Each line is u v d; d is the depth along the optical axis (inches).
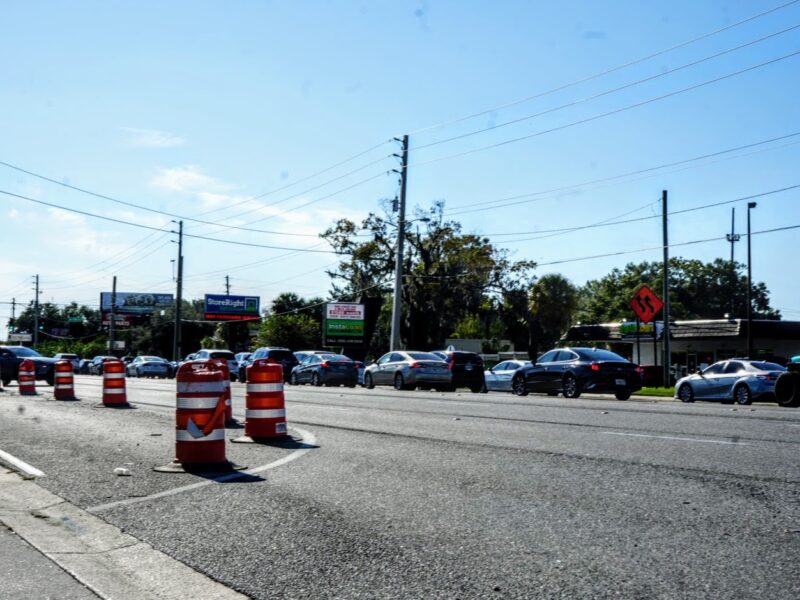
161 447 464.1
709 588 191.8
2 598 191.9
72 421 633.6
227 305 3710.6
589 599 185.8
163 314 4512.8
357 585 200.7
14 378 1284.4
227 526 263.7
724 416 655.8
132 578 211.3
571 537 241.3
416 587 197.9
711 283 4205.2
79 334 5797.2
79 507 300.0
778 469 354.3
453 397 995.3
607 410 737.0
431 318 2755.9
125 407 801.6
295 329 3088.1
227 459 411.8
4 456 429.4
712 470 353.4
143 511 290.0
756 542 231.6
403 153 1852.9
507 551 227.5
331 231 2645.2
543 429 542.3
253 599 192.7
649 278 4202.8
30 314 6058.1
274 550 233.8
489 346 3152.1
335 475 357.1
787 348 2159.2
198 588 201.9
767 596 185.6
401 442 475.2
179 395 389.4
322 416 672.4
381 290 2716.5
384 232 2640.3
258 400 496.1
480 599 188.1
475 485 327.6
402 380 1285.7
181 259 2871.6
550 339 2706.7
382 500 300.4
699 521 257.8
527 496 302.8
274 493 317.1
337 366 1476.4
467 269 2645.2
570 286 2701.8
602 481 331.0
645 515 267.4
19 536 258.8
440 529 254.2
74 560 229.0
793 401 901.8
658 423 583.2
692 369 2260.1
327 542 241.0
